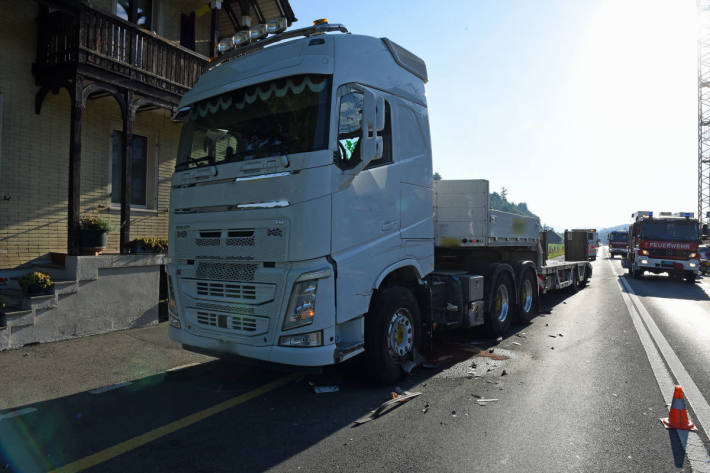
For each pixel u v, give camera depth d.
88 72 8.01
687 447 3.65
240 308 4.43
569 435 3.85
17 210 8.57
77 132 7.82
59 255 8.70
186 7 12.13
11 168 8.49
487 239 7.56
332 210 4.30
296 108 4.46
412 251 5.50
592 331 8.41
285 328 4.16
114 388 4.95
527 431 3.92
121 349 6.61
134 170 10.77
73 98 7.87
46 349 6.53
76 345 6.80
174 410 4.32
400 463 3.32
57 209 9.17
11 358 6.04
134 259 8.09
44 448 3.51
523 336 7.96
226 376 5.43
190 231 4.93
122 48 8.73
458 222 7.39
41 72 8.55
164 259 8.60
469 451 3.53
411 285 5.79
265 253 4.29
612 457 3.47
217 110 5.01
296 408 4.40
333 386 5.01
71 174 7.74
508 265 8.30
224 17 13.56
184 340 4.90
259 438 3.72
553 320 9.64
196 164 5.02
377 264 4.87
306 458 3.38
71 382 5.14
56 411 4.27
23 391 4.82
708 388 5.16
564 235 17.17
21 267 8.50
